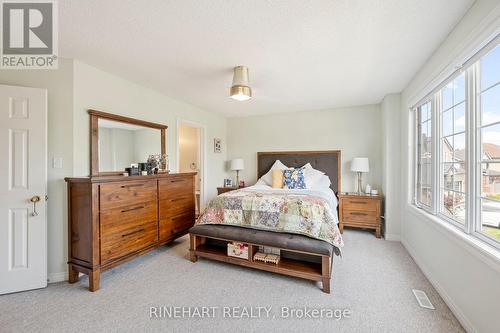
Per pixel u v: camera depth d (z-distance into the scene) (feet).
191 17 5.41
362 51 7.03
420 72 8.27
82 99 7.77
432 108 7.61
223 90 10.80
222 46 6.77
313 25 5.72
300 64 7.96
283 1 4.84
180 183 10.44
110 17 5.42
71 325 5.18
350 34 6.11
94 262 6.65
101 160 8.27
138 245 8.13
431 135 7.73
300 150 15.03
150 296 6.34
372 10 5.13
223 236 8.05
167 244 10.61
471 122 5.28
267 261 7.48
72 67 7.48
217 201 8.95
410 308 5.74
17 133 6.66
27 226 6.72
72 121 7.45
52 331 5.01
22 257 6.67
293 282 7.07
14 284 6.57
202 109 14.52
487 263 4.29
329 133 14.32
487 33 4.40
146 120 10.35
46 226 6.95
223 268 8.07
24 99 6.70
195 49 6.95
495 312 4.16
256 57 7.45
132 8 5.09
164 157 11.04
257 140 16.35
